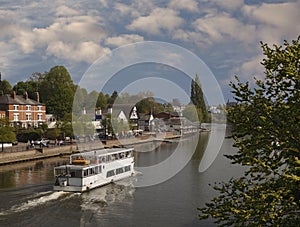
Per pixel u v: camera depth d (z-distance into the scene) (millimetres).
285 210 17594
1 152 74188
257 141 18953
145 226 35500
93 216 38531
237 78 20812
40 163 76125
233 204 19141
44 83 150375
